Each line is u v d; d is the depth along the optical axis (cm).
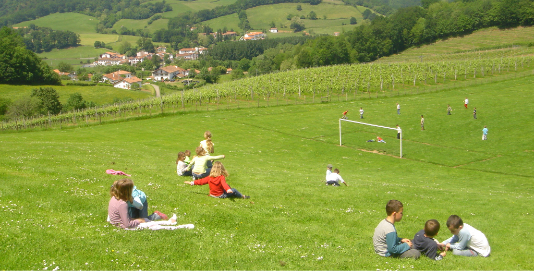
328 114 7519
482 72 11212
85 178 1916
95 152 3238
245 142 5553
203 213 1548
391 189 2639
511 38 18725
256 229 1473
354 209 1938
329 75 11669
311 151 5112
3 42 15275
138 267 1080
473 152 4894
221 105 8719
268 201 1933
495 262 1256
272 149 5175
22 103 10962
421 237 1279
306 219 1686
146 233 1286
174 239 1268
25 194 1545
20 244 1134
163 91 19712
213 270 1092
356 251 1301
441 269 1161
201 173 2098
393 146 5300
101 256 1119
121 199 1330
